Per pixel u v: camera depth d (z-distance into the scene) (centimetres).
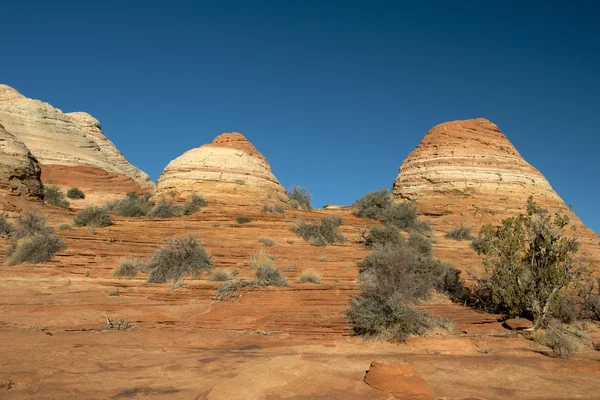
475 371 754
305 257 2025
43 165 5856
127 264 1756
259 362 763
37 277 1642
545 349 984
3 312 1192
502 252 1379
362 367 757
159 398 564
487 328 1164
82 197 5016
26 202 2941
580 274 1263
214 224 2619
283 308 1295
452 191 3922
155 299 1418
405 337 1045
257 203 3406
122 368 720
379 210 3319
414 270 1483
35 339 881
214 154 3950
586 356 923
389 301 1102
